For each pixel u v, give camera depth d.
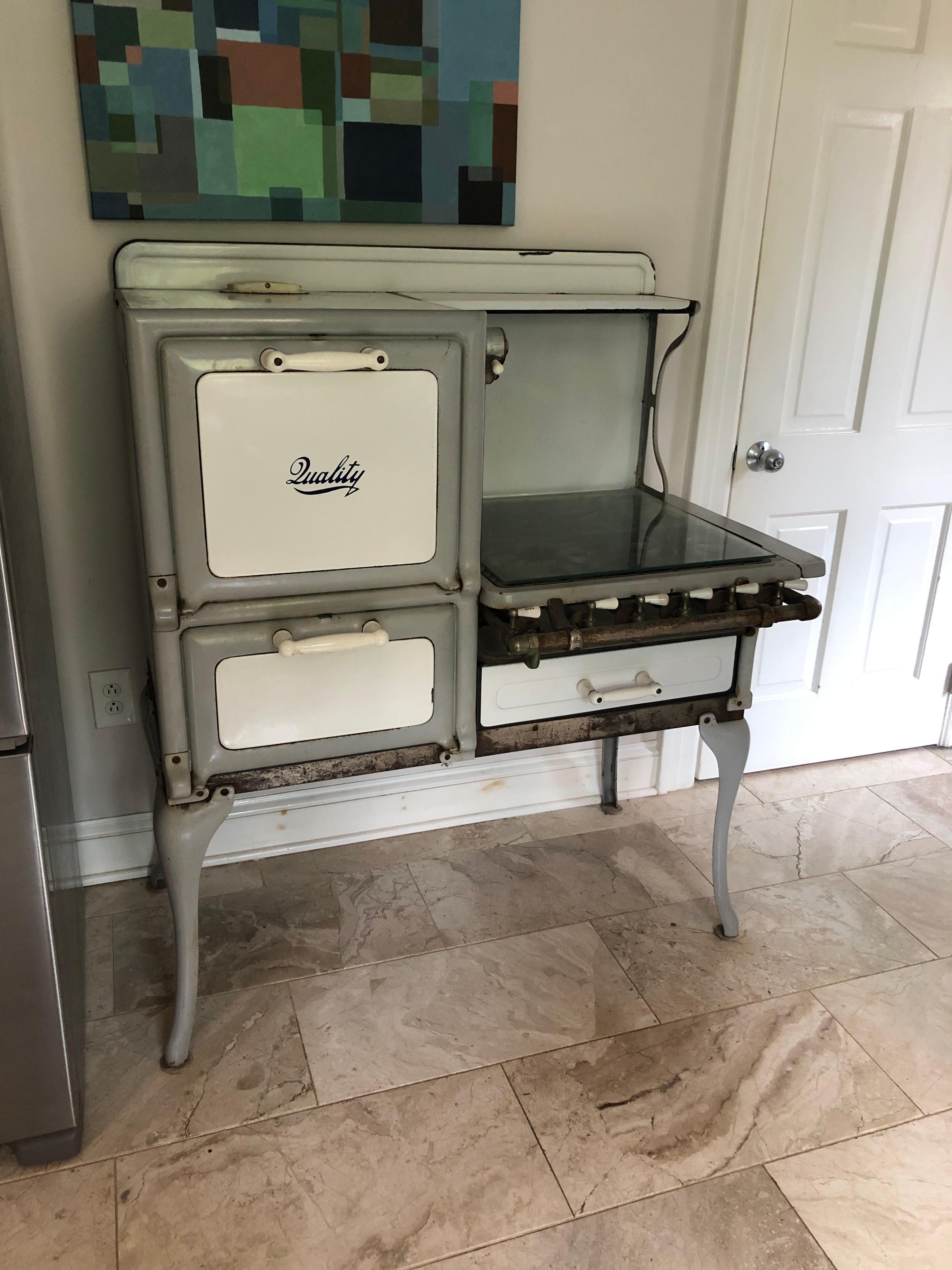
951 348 2.27
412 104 1.70
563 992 1.76
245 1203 1.36
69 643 1.83
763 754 2.52
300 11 1.59
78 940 1.71
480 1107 1.52
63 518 1.74
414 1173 1.41
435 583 1.41
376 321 1.25
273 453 1.26
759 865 2.15
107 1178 1.39
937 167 2.09
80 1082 1.49
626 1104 1.53
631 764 2.35
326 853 2.13
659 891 2.04
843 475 2.29
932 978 1.83
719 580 1.51
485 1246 1.31
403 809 2.19
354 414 1.28
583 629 1.43
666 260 1.99
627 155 1.89
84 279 1.63
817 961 1.86
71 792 1.86
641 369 1.97
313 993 1.74
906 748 2.66
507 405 1.90
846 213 2.07
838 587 2.40
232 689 1.36
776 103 1.92
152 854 2.01
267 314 1.21
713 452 2.15
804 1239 1.33
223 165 1.62
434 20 1.66
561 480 2.00
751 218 1.99
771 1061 1.62
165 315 1.17
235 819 2.06
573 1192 1.39
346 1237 1.31
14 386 1.49
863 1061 1.63
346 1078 1.56
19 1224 1.32
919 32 1.98
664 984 1.78
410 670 1.44
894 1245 1.33
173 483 1.24
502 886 2.04
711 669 1.64
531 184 1.84
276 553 1.31
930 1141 1.49
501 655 1.48
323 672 1.39
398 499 1.34
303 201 1.68
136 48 1.52
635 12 1.80
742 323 2.06
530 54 1.76
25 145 1.53
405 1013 1.70
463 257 1.79
